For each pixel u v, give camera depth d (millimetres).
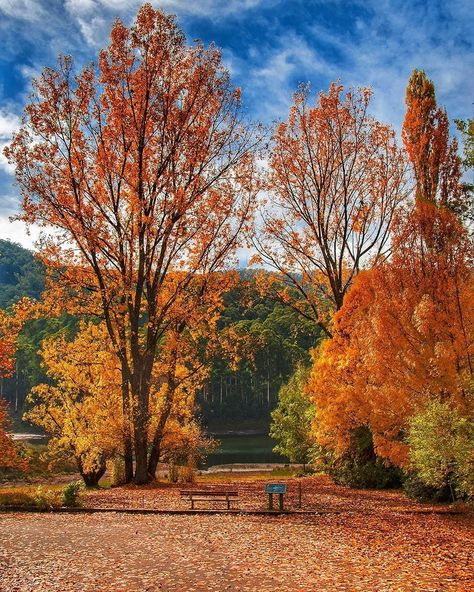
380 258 22000
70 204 21234
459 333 13930
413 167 19656
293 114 24344
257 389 86562
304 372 34750
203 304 24141
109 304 22547
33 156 20578
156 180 22109
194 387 25953
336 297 23844
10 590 7293
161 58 21547
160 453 25703
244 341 26266
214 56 22469
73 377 25672
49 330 90500
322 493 18781
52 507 14922
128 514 14211
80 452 24984
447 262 14797
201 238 23578
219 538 10828
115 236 22031
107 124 21625
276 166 24594
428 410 13219
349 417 18047
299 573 8133
